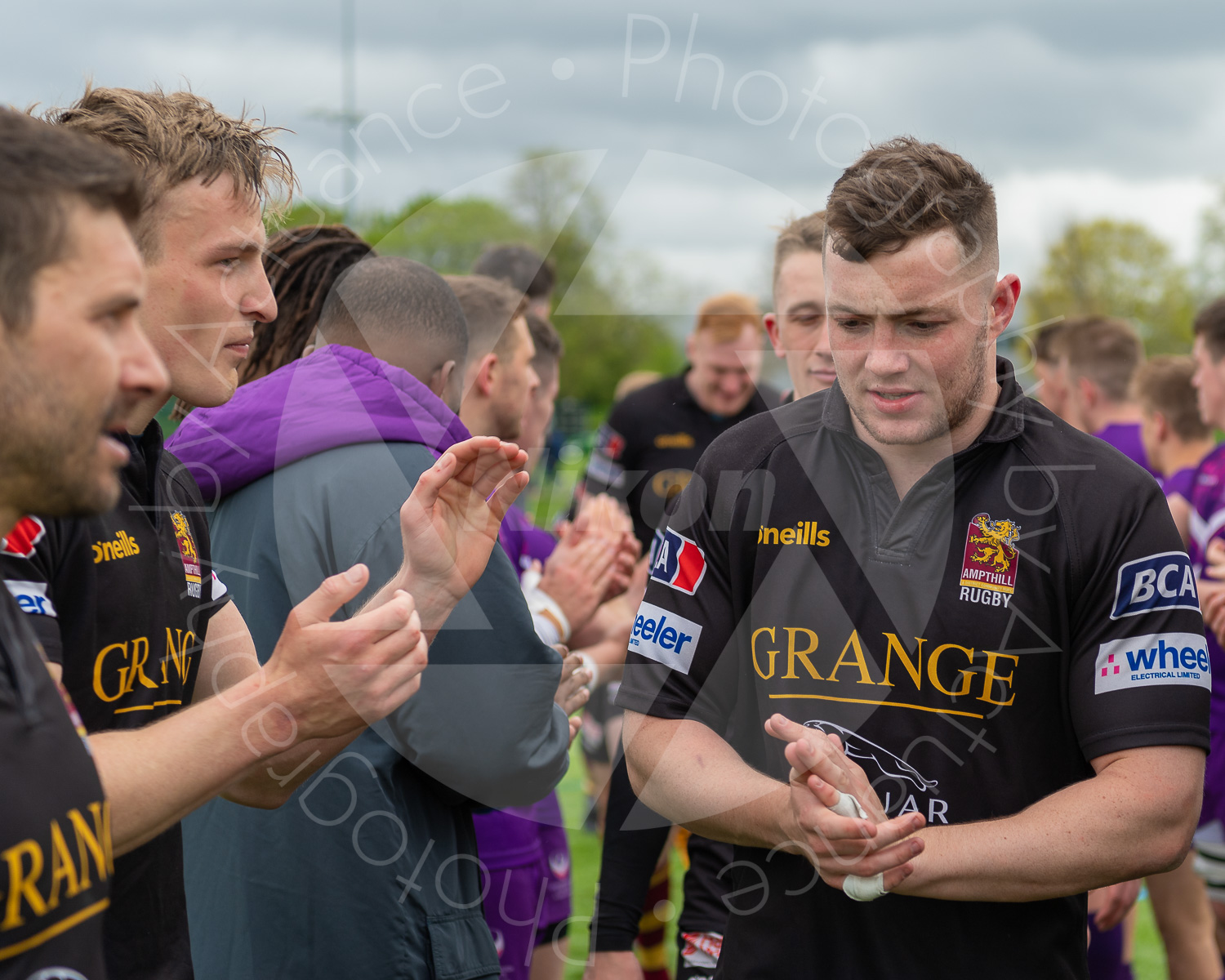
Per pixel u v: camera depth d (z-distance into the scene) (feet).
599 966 5.62
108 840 2.78
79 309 2.50
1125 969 7.85
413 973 4.39
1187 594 3.97
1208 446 11.06
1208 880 8.75
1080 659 3.99
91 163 2.54
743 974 4.25
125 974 3.69
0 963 2.43
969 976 3.98
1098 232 92.43
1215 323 9.44
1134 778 3.79
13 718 2.54
